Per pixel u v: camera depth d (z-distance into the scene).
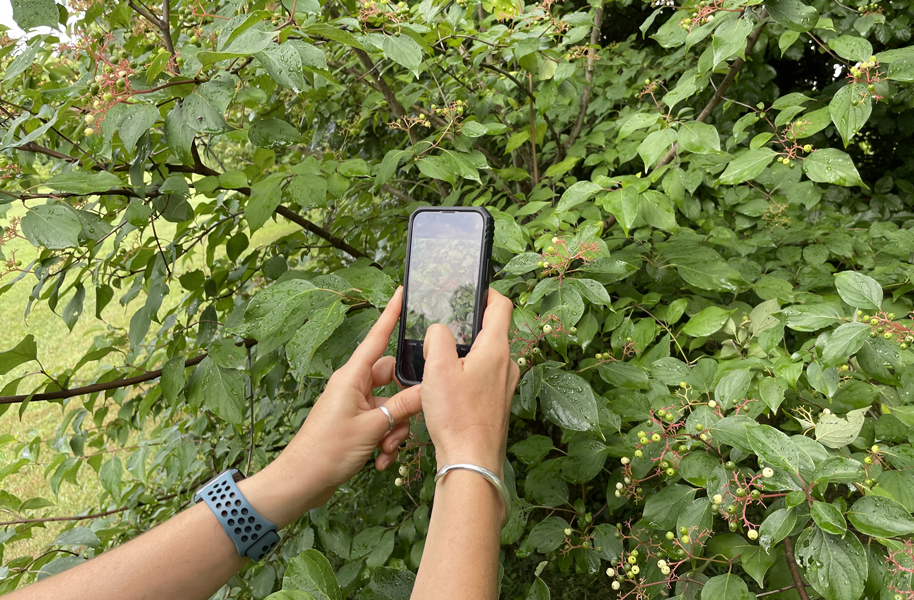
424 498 1.82
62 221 1.04
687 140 1.42
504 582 2.50
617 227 2.03
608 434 1.37
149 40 1.81
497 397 0.78
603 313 1.79
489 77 2.34
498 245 1.30
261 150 1.80
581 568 1.48
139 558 0.78
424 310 0.99
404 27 1.41
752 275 2.00
